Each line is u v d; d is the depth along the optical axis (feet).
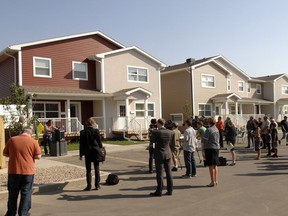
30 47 77.25
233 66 128.06
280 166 43.34
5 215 22.29
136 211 23.70
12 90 48.57
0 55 77.71
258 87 145.48
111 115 87.66
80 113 85.46
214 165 31.37
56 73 81.10
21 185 21.98
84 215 23.12
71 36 83.05
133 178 37.32
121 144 74.23
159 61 98.27
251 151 61.67
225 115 114.21
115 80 88.94
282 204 24.38
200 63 114.42
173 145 40.47
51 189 31.55
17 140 22.27
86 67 86.48
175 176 37.27
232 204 24.72
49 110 79.10
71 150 64.34
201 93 114.62
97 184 31.65
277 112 147.74
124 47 93.61
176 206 24.66
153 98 97.14
